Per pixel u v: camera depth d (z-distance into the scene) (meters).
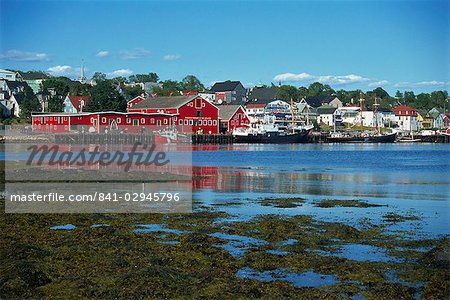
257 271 14.89
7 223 21.48
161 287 13.32
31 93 147.50
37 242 18.08
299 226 21.19
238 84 190.75
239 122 127.19
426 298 12.85
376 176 44.44
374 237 19.31
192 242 18.03
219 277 14.18
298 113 159.75
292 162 63.12
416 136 140.25
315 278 14.28
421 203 28.33
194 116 114.19
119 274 14.38
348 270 14.91
